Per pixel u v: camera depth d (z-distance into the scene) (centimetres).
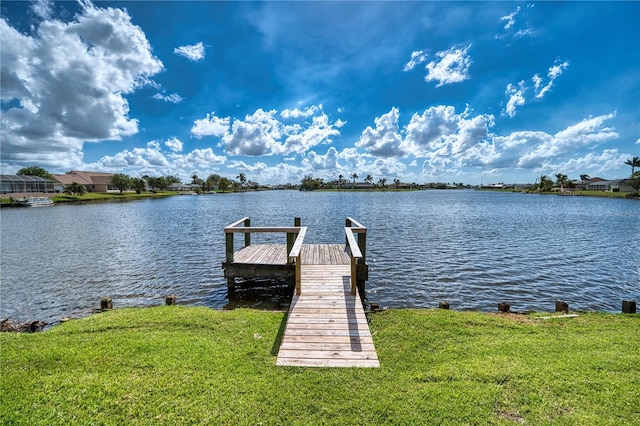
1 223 2658
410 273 1141
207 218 3102
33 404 333
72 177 8631
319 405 333
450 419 310
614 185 9475
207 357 433
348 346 461
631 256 1428
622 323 588
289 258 640
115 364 413
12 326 668
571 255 1442
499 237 1917
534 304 867
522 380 369
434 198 7812
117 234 2072
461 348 470
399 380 379
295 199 7450
